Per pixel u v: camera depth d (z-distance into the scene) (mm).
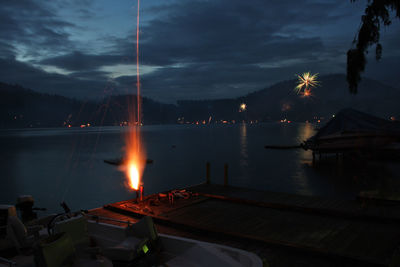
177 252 4398
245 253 4012
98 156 57250
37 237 4887
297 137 105250
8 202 23422
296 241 6824
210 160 45844
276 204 9695
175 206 9984
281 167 36906
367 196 9266
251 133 144000
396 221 7684
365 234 7129
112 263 4105
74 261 3764
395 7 3729
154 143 90125
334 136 32500
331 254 5867
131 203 10414
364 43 3750
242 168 37062
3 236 5352
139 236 4559
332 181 26203
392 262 4398
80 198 24219
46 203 22812
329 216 8703
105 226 4918
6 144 97125
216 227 7863
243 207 9953
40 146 86500
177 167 39969
